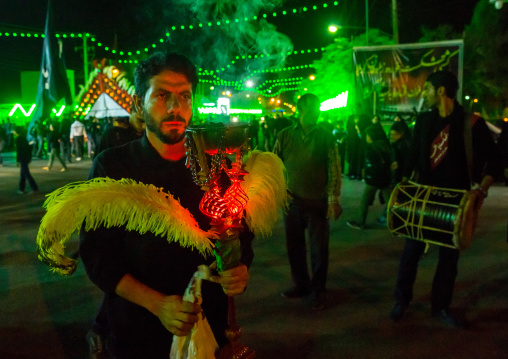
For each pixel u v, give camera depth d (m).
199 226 1.60
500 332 3.55
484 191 3.41
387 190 6.74
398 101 13.27
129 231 1.52
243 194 1.44
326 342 3.41
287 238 4.21
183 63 1.56
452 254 3.65
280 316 3.87
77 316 3.87
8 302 4.16
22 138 10.23
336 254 5.60
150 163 1.59
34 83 26.23
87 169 15.05
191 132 1.37
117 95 13.53
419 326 3.67
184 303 1.38
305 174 3.97
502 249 5.70
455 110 3.54
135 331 1.55
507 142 10.76
